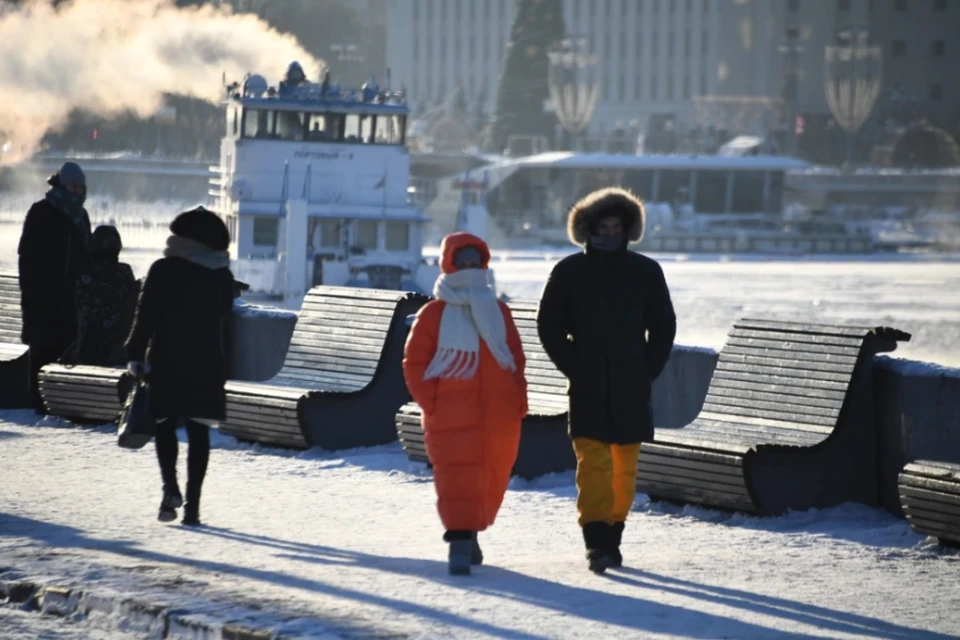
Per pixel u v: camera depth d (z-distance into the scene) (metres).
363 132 119.06
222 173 125.81
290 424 35.03
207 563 23.09
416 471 32.84
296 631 18.58
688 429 30.00
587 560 23.20
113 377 38.31
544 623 19.31
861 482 28.98
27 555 23.50
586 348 23.36
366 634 18.52
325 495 30.30
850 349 28.78
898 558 24.64
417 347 23.03
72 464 33.53
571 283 23.50
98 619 20.52
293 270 112.25
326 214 116.62
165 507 26.89
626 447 23.58
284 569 22.78
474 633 18.69
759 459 27.69
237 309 42.81
